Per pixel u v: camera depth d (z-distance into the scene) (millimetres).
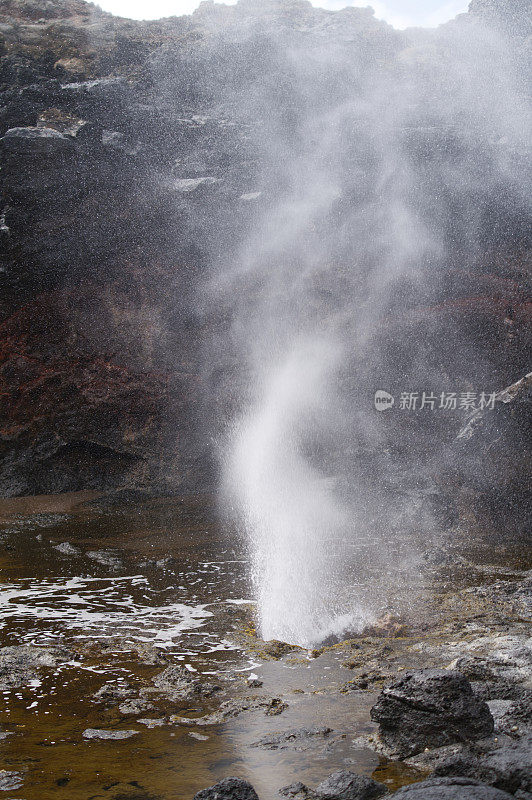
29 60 16250
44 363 12969
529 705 3785
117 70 17156
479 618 5750
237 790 3033
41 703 4297
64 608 6242
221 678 4672
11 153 12680
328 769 3434
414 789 2867
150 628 5703
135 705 4230
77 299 13266
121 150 13711
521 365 12758
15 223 12852
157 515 10789
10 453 12664
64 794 3219
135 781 3336
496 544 8719
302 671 4781
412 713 3633
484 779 3107
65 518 10531
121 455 13008
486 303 13305
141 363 13273
